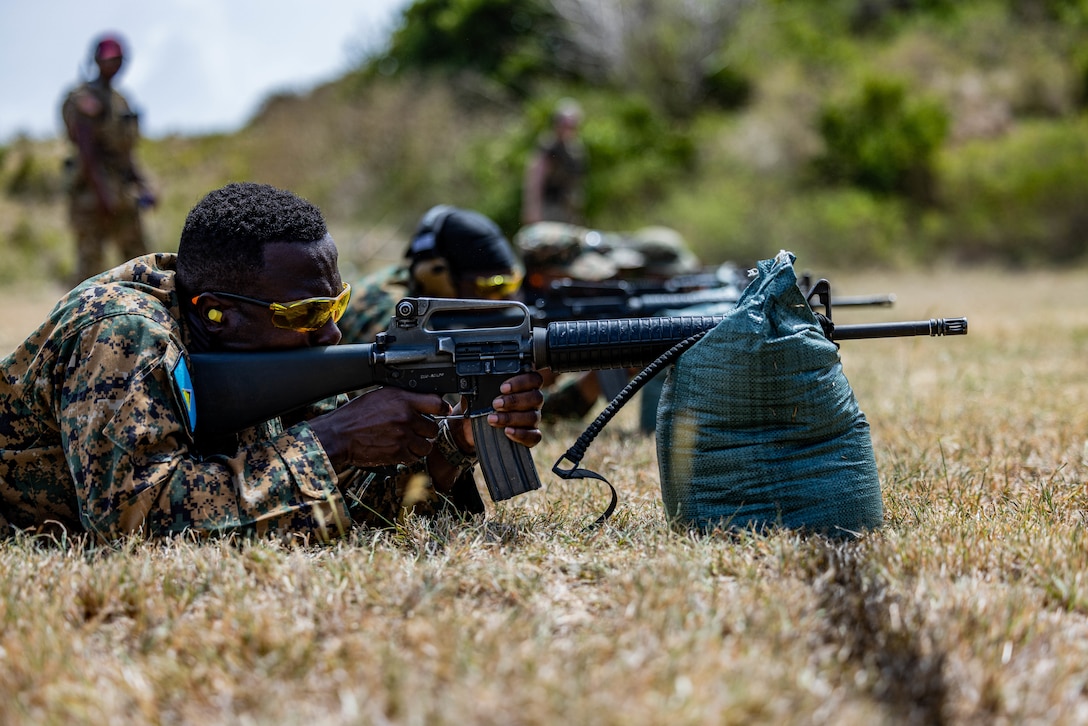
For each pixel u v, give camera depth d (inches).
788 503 127.4
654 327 131.8
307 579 110.0
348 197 1048.2
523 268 273.3
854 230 849.5
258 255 126.1
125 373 121.0
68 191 402.6
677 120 1050.1
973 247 861.8
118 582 109.2
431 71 1151.0
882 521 132.8
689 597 103.2
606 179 908.0
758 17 1125.1
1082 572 110.7
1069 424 203.9
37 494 130.9
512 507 150.7
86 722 83.5
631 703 81.8
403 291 220.8
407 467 139.0
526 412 130.3
